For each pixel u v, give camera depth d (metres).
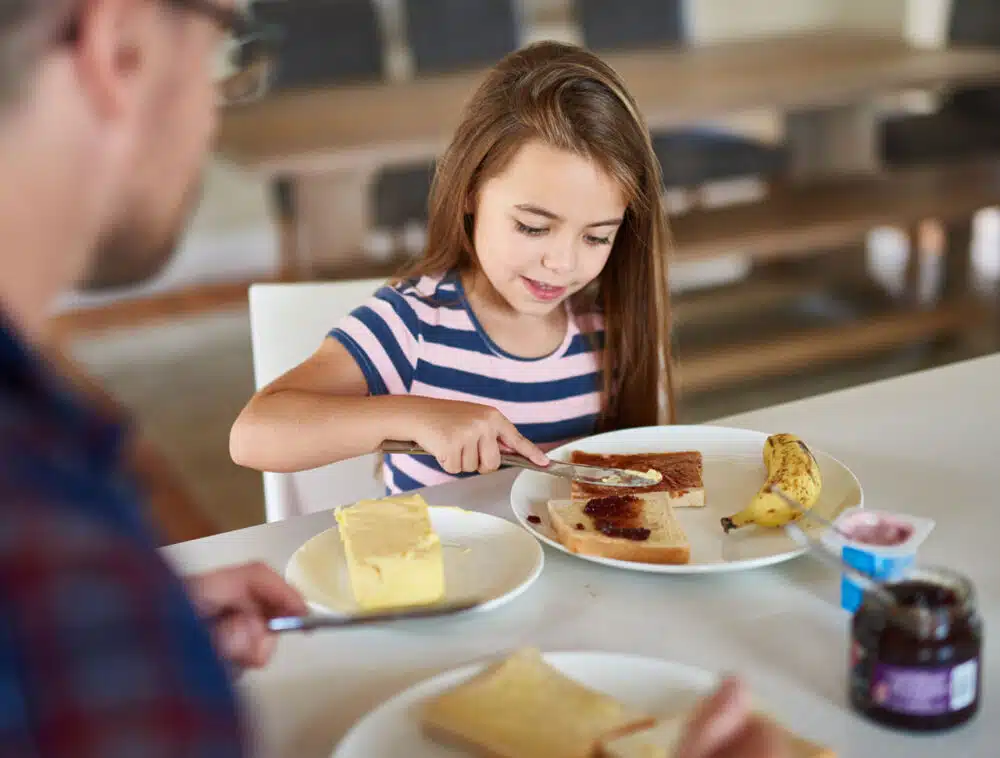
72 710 0.34
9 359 0.37
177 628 0.36
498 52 3.76
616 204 1.27
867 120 3.79
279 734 0.75
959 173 3.73
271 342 1.48
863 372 3.38
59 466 0.36
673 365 1.48
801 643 0.85
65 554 0.34
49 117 0.39
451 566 0.97
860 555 0.86
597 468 1.11
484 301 1.43
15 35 0.37
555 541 1.01
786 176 3.87
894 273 3.99
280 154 2.69
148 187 0.45
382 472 1.43
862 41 3.95
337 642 0.86
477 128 1.28
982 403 1.32
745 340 3.43
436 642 0.86
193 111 0.46
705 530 1.03
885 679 0.73
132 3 0.41
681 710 0.74
